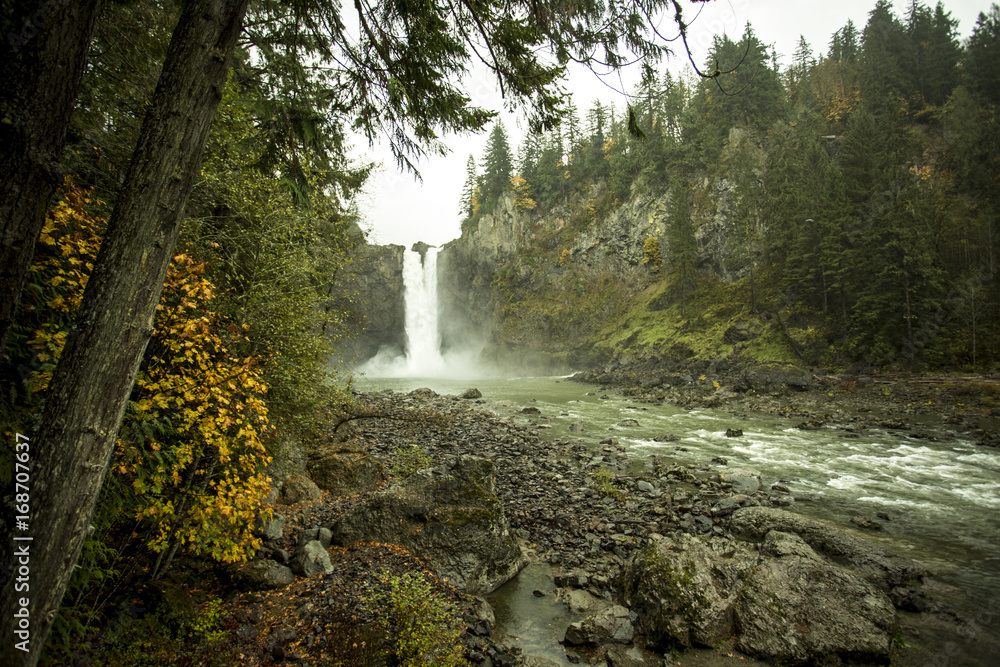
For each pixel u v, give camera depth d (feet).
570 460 50.70
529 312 245.04
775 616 19.62
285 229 28.04
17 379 12.92
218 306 23.59
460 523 24.75
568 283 246.47
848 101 229.86
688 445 60.44
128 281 8.62
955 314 123.54
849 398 99.09
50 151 8.28
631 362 173.37
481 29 15.39
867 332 126.93
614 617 20.02
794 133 207.92
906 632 20.10
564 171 283.59
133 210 8.79
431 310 263.49
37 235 8.34
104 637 14.08
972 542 30.04
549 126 17.37
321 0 14.24
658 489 40.55
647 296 217.36
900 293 121.80
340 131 17.63
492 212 286.87
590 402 108.88
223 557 17.28
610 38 14.87
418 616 17.46
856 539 27.50
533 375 225.35
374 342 240.12
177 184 9.16
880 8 240.73
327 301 35.04
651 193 232.32
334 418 44.24
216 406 16.57
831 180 147.33
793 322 149.79
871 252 127.75
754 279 178.19
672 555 22.72
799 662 17.98
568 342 228.43
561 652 18.67
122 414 8.79
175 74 9.28
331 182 35.99
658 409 95.86
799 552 24.12
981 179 161.58
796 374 116.06
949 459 52.85
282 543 24.03
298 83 16.30
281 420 28.73
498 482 41.19
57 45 8.14
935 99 219.82
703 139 222.89
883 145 162.20
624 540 29.35
